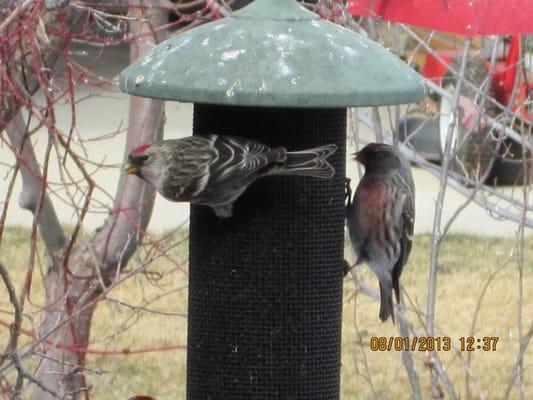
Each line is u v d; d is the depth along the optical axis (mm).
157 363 11320
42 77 7254
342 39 5770
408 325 7805
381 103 5504
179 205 16219
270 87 5379
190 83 5449
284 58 5520
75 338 7715
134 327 11773
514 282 13383
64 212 14859
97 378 10914
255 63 5492
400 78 5684
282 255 6414
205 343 6523
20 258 13266
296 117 6227
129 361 11297
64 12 7387
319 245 6473
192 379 6574
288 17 5812
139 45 8250
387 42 8469
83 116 21406
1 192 16719
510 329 12070
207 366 6531
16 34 7000
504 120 8211
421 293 12828
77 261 8484
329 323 6562
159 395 10750
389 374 11148
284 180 6379
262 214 6383
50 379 8094
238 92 5371
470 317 12305
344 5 8641
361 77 5539
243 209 6391
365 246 7012
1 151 17953
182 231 14406
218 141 5582
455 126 7871
